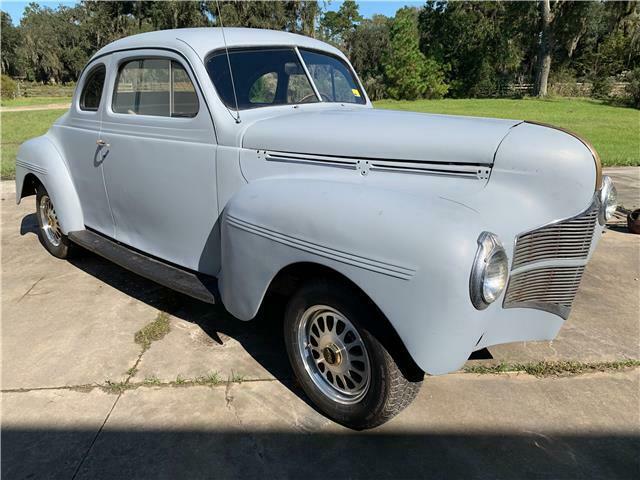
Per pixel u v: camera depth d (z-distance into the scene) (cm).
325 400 257
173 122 322
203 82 302
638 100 2648
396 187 240
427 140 246
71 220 438
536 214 228
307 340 264
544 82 3622
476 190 230
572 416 261
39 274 454
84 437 251
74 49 6962
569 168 226
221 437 249
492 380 292
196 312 377
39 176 450
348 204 226
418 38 4150
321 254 226
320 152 269
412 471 227
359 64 5591
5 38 6944
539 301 241
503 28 3922
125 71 359
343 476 225
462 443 243
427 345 203
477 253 194
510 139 235
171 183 331
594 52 4097
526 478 222
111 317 371
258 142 288
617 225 575
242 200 270
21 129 1747
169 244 350
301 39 373
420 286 199
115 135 365
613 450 238
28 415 267
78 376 300
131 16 4916
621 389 282
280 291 274
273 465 231
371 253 210
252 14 3831
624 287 411
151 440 248
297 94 347
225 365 309
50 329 355
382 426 255
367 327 223
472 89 4078
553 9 3469
